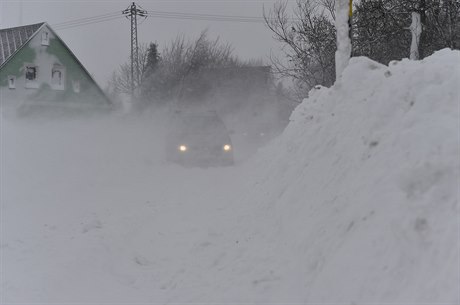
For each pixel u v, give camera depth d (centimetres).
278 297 527
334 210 571
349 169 609
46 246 773
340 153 667
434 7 1556
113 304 576
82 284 634
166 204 1098
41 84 4153
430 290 361
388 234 441
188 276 659
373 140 591
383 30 1800
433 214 414
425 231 407
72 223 930
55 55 4275
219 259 700
